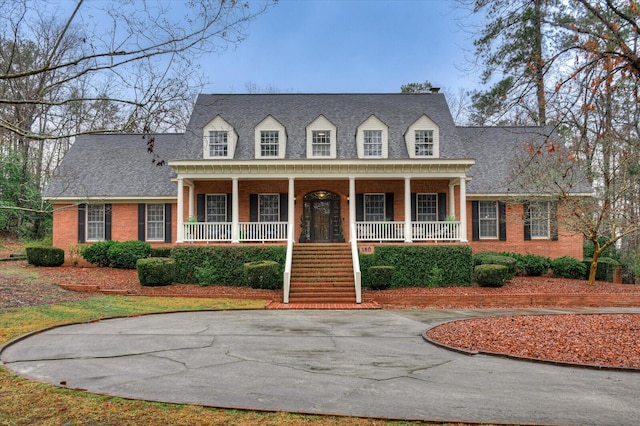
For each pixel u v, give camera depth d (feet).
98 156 92.53
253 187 84.69
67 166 89.81
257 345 34.63
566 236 83.35
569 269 81.97
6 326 40.06
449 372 27.04
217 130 79.61
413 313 53.98
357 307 57.67
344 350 33.09
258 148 79.92
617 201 75.31
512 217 86.07
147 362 28.89
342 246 74.33
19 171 88.79
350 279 66.90
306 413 19.58
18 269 75.87
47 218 111.96
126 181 87.81
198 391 22.72
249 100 92.27
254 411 19.83
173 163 74.28
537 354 31.24
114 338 36.73
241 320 47.19
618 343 34.19
